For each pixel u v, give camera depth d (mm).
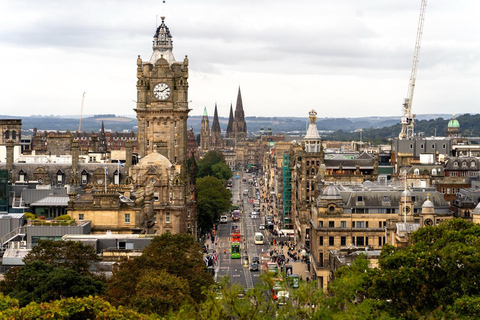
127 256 192250
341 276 143125
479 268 135375
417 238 157750
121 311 129875
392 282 136875
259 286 115312
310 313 113500
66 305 128625
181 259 181250
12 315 124875
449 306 128000
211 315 113625
